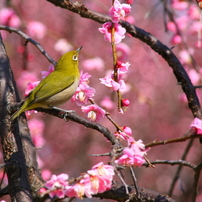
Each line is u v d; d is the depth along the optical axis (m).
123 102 5.89
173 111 18.44
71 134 17.48
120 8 5.99
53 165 16.98
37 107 7.39
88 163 17.19
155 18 18.27
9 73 6.62
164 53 7.65
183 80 7.45
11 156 5.84
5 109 6.11
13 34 16.11
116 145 4.77
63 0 7.30
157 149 18.45
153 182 17.94
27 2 17.05
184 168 18.27
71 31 17.34
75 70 8.19
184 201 17.08
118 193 5.64
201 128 4.94
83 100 6.14
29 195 5.54
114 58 5.97
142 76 17.91
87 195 4.20
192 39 17.42
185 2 11.59
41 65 16.73
